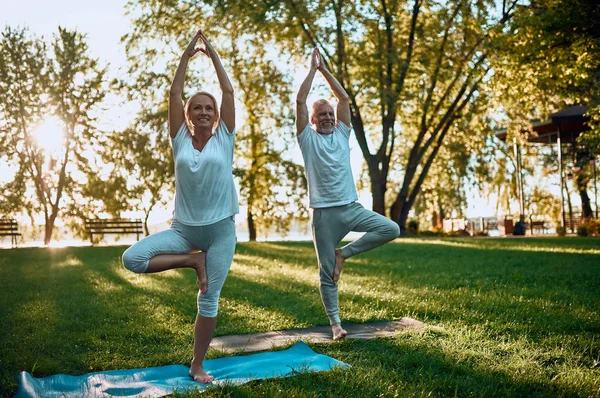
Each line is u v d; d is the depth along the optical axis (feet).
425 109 76.48
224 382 12.05
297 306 21.59
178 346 15.79
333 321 16.63
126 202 90.12
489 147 113.39
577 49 54.80
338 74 72.54
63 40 87.86
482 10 70.23
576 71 55.62
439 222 131.03
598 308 20.02
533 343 15.28
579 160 89.30
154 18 73.31
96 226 68.44
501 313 19.36
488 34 66.28
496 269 32.24
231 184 13.20
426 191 110.01
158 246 12.43
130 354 15.07
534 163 120.26
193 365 12.86
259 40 77.71
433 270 32.71
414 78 78.13
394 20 72.49
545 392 11.62
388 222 16.31
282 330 17.90
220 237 12.91
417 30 73.46
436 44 72.28
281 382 12.19
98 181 91.30
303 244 58.75
